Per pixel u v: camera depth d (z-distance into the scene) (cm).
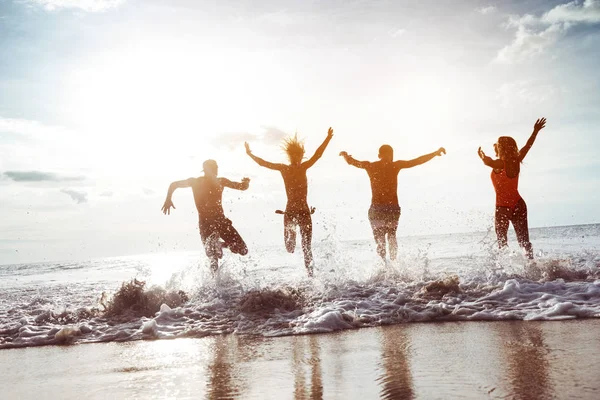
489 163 733
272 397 249
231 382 287
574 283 556
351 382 266
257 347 395
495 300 512
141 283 630
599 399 210
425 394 234
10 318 602
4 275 1895
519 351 311
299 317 501
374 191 786
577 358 282
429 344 356
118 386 296
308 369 305
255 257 1378
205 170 791
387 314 489
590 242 1299
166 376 314
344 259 795
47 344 487
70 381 321
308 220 766
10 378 344
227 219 786
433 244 1622
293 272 919
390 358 319
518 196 732
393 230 779
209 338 457
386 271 716
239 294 641
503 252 733
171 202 788
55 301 741
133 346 443
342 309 505
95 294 827
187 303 605
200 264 773
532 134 750
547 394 221
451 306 504
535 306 477
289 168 780
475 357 304
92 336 504
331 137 798
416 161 791
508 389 232
